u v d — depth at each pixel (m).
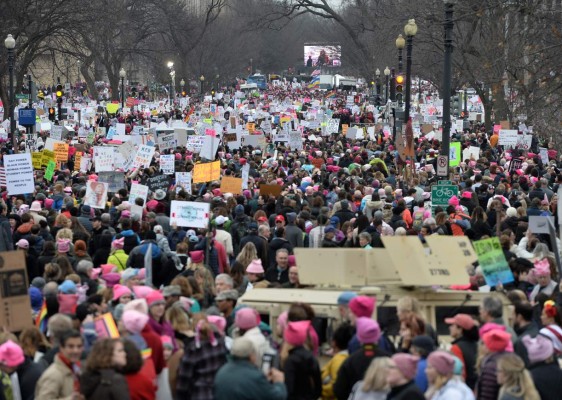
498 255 32.78
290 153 102.69
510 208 54.50
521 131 114.25
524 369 24.25
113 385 23.12
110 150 75.69
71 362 25.62
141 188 58.88
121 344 23.61
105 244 47.41
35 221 53.09
